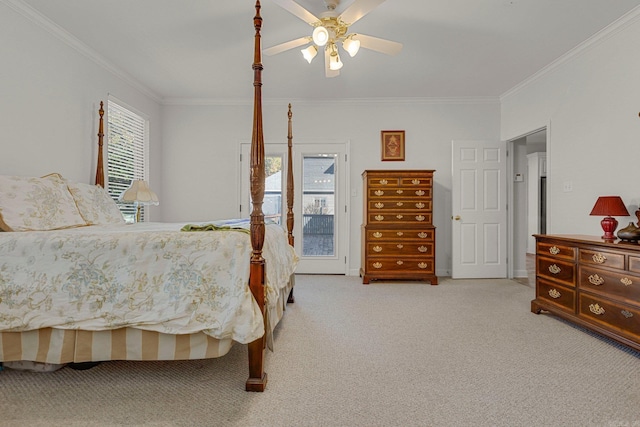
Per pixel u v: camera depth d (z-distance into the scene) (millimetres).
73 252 1715
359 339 2455
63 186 2594
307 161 5000
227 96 4781
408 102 4879
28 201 2186
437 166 4898
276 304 2266
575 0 2514
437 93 4645
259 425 1467
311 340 2436
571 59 3400
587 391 1742
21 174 2623
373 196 4414
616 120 2900
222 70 3840
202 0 2523
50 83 2885
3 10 2455
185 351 1709
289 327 2707
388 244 4367
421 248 4355
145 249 1711
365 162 4926
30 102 2693
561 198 3564
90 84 3389
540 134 5383
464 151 4672
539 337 2494
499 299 3586
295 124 4938
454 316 2996
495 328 2688
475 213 4668
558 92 3609
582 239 2613
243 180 4953
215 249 1708
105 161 3641
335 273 4992
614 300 2312
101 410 1572
